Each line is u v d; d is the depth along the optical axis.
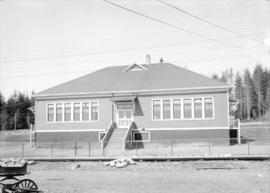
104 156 32.81
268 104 131.00
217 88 41.22
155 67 50.09
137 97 43.59
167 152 35.34
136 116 43.28
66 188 18.94
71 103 45.50
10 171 15.29
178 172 25.16
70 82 48.72
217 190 17.66
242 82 144.12
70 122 45.25
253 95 134.25
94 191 17.92
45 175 24.95
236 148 36.69
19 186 17.70
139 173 25.06
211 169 26.25
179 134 41.78
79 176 24.08
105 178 22.84
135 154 34.06
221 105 41.00
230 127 41.94
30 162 31.36
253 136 57.62
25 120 114.56
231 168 26.42
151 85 44.12
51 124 45.81
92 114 44.72
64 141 45.06
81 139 44.53
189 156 30.58
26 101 117.00
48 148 44.16
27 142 58.22
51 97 46.25
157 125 42.53
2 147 46.94
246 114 133.88
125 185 19.78
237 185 19.14
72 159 31.97
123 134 41.66
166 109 42.59
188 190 17.78
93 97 44.88
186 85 42.44
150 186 19.28
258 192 16.89
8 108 115.50
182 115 41.97
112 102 44.19
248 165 27.48
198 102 41.72
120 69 51.69
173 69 48.12
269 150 34.31
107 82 47.34
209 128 41.03
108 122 44.03
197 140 41.06
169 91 42.59
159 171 25.92
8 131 100.12
